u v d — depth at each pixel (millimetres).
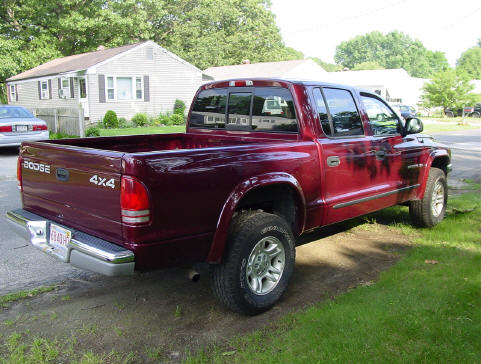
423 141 5699
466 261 4395
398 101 48812
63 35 33844
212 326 3424
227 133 4871
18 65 29484
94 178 3086
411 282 3900
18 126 12477
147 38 36375
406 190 5309
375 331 3064
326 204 4176
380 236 5613
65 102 25234
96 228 3146
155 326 3430
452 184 9250
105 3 34906
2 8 32125
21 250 5125
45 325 3430
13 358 2951
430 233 5594
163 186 2973
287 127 4234
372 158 4711
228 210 3316
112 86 24562
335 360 2752
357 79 48781
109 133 19797
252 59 50562
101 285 4207
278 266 3748
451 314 3277
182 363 2904
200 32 43938
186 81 27828
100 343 3178
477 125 31844
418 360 2738
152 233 2951
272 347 2990
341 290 4008
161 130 21562
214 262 3312
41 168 3639
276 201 4047
